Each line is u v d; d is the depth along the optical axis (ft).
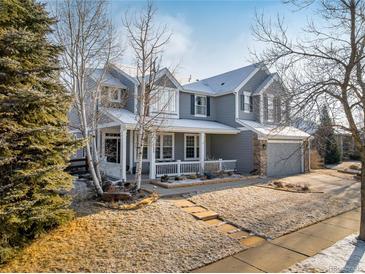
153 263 17.17
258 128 56.24
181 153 60.80
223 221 26.11
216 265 17.52
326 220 27.81
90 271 15.89
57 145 21.45
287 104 23.70
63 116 22.59
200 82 73.46
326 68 22.72
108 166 49.49
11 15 19.22
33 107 19.03
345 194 39.88
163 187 40.47
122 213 25.32
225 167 57.00
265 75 67.31
